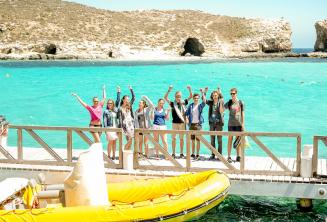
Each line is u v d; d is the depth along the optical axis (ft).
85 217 28.22
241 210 36.32
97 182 30.50
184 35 329.31
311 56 307.99
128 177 37.04
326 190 34.55
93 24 328.49
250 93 95.96
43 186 32.68
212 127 40.78
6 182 31.81
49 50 290.56
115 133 40.34
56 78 126.62
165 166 37.88
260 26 360.07
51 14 329.52
